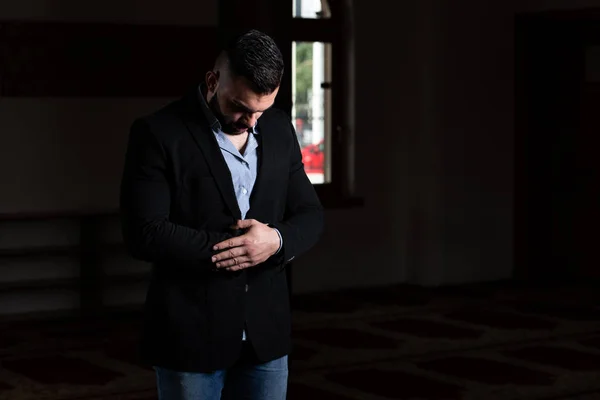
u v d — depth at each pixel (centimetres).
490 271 952
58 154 791
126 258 816
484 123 938
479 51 930
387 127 930
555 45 954
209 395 270
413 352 657
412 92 925
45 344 688
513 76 951
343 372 602
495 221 951
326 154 907
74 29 791
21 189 780
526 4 937
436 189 918
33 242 791
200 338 263
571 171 954
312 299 860
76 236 805
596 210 938
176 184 262
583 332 721
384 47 921
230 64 252
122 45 808
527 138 954
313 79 895
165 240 254
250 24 523
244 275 267
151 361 268
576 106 945
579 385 572
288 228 268
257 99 253
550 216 969
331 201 901
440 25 909
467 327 739
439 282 927
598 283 937
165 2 823
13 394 557
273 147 274
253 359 273
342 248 910
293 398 543
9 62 770
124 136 815
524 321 762
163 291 265
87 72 797
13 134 774
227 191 264
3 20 767
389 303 841
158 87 823
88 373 606
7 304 780
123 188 263
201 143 263
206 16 841
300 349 665
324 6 900
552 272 970
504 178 952
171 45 826
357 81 909
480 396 548
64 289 795
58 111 789
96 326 752
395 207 938
